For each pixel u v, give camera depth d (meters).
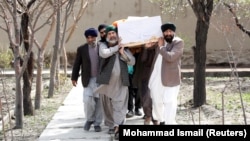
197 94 11.34
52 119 10.22
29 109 10.66
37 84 11.64
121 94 8.17
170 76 8.00
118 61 8.16
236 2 13.34
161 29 8.06
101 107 8.67
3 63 18.81
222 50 21.06
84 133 8.73
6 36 20.62
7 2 9.12
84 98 8.59
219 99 12.31
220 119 9.87
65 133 8.79
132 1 21.39
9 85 16.16
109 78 8.08
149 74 8.44
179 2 16.41
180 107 11.45
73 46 21.47
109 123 8.58
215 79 17.06
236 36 18.20
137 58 8.53
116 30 8.31
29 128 9.33
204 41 11.26
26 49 10.09
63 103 12.46
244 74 17.77
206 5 11.15
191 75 17.59
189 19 21.09
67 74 18.20
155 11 21.34
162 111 8.35
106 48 8.17
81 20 21.41
